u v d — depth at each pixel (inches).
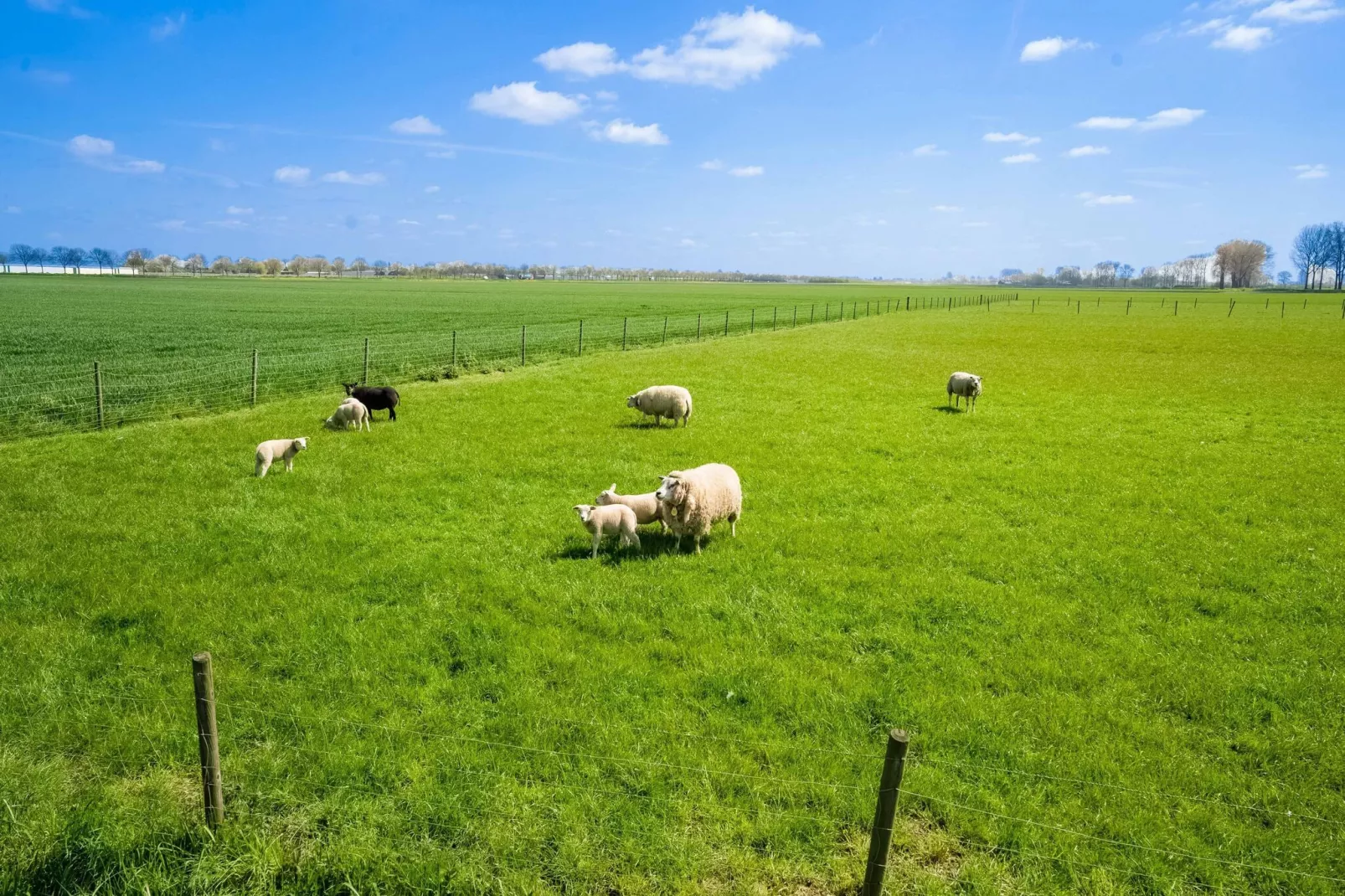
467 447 713.6
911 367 1362.0
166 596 383.9
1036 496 597.9
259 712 285.1
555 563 440.5
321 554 450.3
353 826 229.3
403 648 336.2
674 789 249.8
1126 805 245.3
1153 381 1216.8
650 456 697.0
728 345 1697.8
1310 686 318.0
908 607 390.3
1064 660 337.7
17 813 229.9
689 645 346.9
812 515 541.3
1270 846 229.1
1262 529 520.1
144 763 259.4
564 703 295.9
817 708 296.2
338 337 1865.2
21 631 344.5
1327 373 1306.6
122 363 1312.7
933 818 240.8
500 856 220.7
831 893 212.5
